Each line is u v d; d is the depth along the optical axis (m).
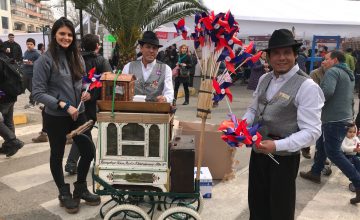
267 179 2.35
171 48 12.77
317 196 3.86
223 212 3.44
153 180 2.64
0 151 5.06
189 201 3.12
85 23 14.41
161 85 3.41
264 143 2.03
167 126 2.58
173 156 2.59
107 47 13.59
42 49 12.82
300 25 12.10
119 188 2.71
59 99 3.12
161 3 9.09
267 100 2.26
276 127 2.19
